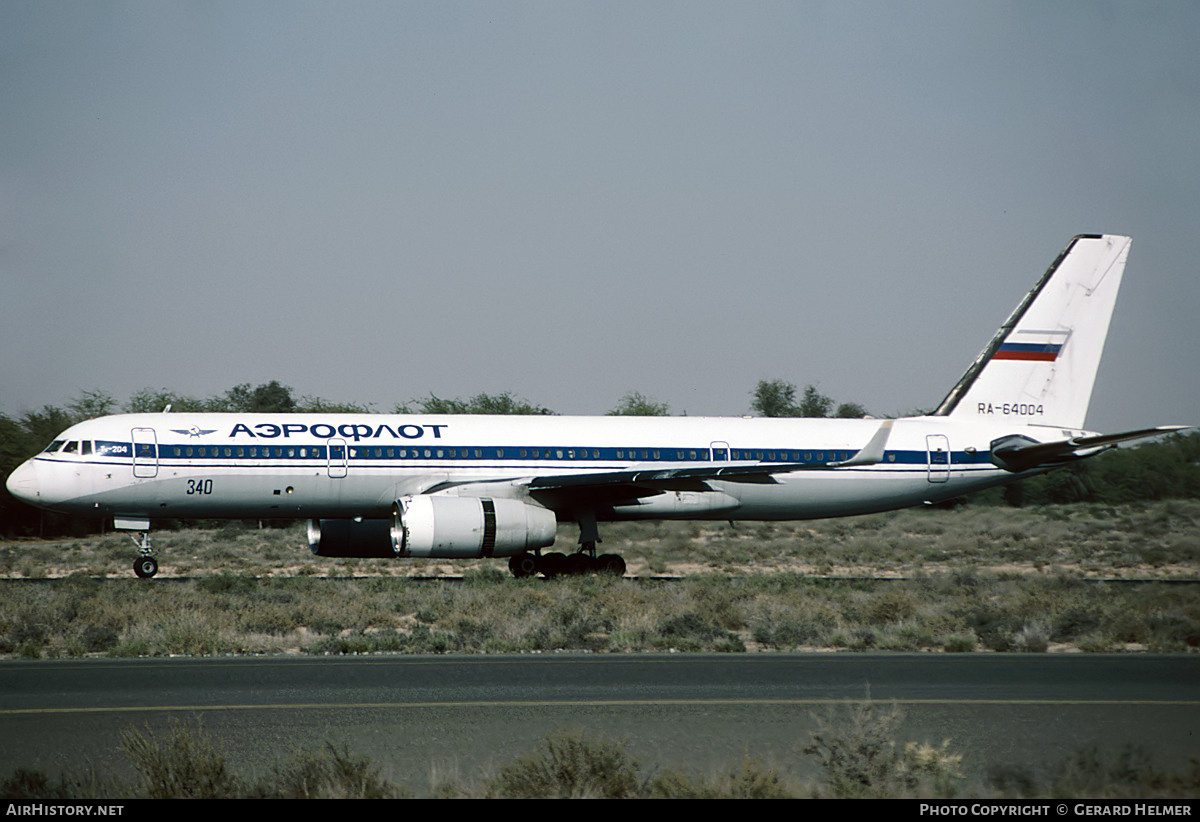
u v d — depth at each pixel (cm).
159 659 7431
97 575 14462
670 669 7038
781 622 9406
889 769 4300
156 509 12825
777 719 5391
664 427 14500
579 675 6731
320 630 8869
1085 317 16038
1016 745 4944
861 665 7356
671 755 4659
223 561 16800
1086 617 9519
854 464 12800
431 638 8369
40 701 5675
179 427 12900
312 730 5028
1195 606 10500
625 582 12669
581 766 4062
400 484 13300
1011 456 15438
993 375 15775
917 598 11581
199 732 4950
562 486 13238
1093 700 6022
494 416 14125
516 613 9800
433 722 5228
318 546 13925
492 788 3953
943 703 5888
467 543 12225
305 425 13288
